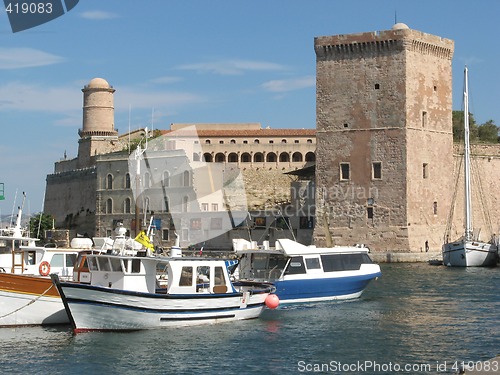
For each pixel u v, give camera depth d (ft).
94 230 424.05
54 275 135.03
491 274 252.21
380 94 326.65
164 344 131.54
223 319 148.15
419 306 175.83
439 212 338.34
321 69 336.49
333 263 181.88
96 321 136.36
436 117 337.52
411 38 322.96
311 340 137.08
